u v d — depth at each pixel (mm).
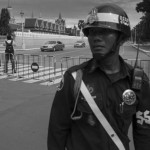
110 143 2193
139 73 2270
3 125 7508
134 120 2385
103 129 2191
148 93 2303
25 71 18406
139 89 2248
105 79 2227
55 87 13367
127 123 2240
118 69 2281
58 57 32312
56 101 2369
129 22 2264
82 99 2221
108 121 2191
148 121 2334
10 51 17297
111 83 2217
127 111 2221
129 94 2207
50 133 2398
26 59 27016
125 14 2232
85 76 2254
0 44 63750
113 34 2178
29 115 8445
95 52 2203
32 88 13008
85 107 2205
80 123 2240
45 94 11656
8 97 10992
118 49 2264
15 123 7676
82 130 2230
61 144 2373
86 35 2277
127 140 2268
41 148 6055
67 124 2355
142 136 2361
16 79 15641
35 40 73312
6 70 17391
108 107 2203
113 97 2211
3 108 9289
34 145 6195
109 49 2197
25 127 7344
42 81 15016
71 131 2320
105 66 2250
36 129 7191
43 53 41656
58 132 2359
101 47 2182
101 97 2201
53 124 2371
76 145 2242
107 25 2133
